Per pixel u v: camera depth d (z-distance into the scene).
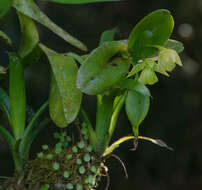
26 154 0.66
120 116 1.63
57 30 0.65
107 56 0.63
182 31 1.68
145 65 0.64
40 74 1.47
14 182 0.65
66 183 0.65
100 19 1.65
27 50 0.66
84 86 0.61
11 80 0.66
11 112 0.66
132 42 0.64
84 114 0.66
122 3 1.69
